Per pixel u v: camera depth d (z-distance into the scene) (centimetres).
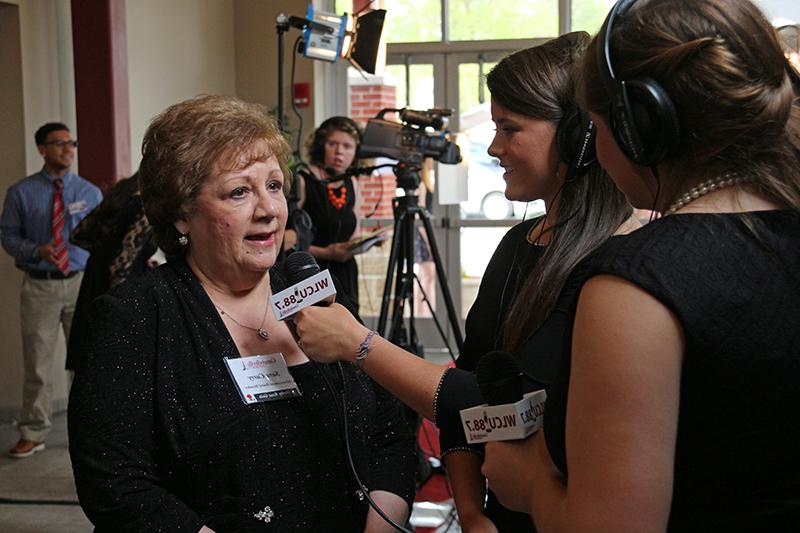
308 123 752
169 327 151
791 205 94
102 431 142
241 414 148
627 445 86
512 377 114
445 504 369
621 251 91
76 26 569
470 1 754
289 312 146
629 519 85
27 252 504
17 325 582
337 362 150
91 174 574
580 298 92
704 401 89
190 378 149
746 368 88
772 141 93
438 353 764
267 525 148
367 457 164
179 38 686
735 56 90
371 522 159
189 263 161
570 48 153
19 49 557
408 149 378
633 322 87
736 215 93
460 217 760
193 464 146
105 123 571
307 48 400
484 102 757
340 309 147
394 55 766
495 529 147
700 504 91
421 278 761
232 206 152
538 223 165
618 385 86
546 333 140
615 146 101
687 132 93
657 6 95
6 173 564
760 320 89
